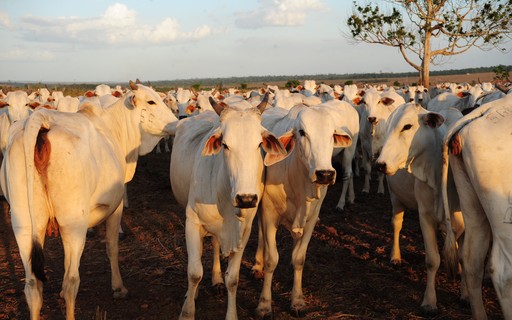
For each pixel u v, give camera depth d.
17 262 7.16
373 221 9.24
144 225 8.98
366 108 10.98
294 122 5.62
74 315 4.98
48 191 4.33
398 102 11.52
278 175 5.44
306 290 6.20
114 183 5.26
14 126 4.56
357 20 29.56
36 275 4.22
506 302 4.07
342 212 9.88
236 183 4.39
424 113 5.52
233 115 4.56
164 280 6.51
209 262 7.08
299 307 5.57
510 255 4.08
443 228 5.53
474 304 4.64
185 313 5.10
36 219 4.27
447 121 6.41
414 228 8.75
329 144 4.92
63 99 9.50
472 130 4.25
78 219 4.46
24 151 4.22
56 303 5.76
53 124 4.50
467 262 4.61
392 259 7.04
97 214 5.17
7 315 5.46
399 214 6.93
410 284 6.39
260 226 6.48
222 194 4.80
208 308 5.72
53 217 4.44
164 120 6.72
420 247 7.75
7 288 6.20
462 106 13.16
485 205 4.22
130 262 7.17
